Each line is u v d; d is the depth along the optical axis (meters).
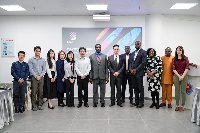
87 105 6.22
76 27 7.71
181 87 5.72
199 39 7.76
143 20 7.70
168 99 6.07
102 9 6.71
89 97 7.64
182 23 7.72
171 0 5.68
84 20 7.70
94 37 7.70
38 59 5.91
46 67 6.03
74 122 4.73
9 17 7.64
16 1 5.75
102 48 7.71
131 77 6.13
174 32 7.70
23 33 7.68
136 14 7.52
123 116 5.19
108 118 5.02
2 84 6.09
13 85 5.58
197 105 4.59
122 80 6.69
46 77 6.04
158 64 5.81
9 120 4.73
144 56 5.86
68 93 6.21
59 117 5.12
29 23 7.68
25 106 5.87
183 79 5.66
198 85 5.70
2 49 7.67
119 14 7.49
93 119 4.95
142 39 7.71
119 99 6.27
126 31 7.69
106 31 7.69
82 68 6.12
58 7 6.43
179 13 7.43
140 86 6.04
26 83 5.71
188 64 5.59
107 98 7.63
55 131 4.15
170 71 5.94
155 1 5.77
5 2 5.85
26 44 7.70
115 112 5.57
